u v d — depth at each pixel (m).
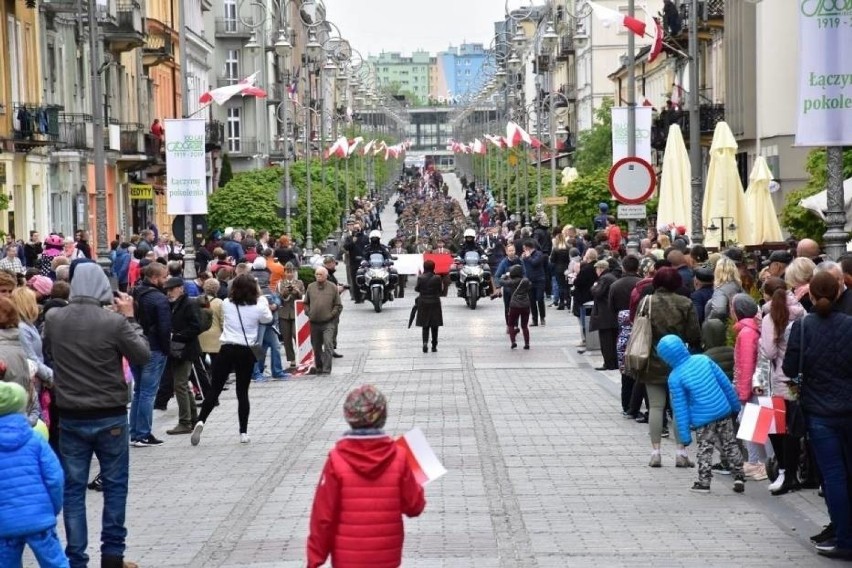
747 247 40.72
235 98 139.88
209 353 34.84
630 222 46.06
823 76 20.92
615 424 29.98
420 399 34.72
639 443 27.38
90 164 77.50
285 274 43.47
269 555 18.20
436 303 46.75
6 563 15.34
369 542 12.53
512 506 21.19
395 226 168.88
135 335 17.77
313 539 12.62
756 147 75.06
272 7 141.25
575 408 32.59
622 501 21.58
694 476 23.73
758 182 47.97
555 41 85.00
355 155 163.00
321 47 107.19
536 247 55.69
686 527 19.64
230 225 84.31
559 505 21.28
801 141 21.08
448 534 19.20
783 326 21.42
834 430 17.86
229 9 140.88
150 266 28.36
